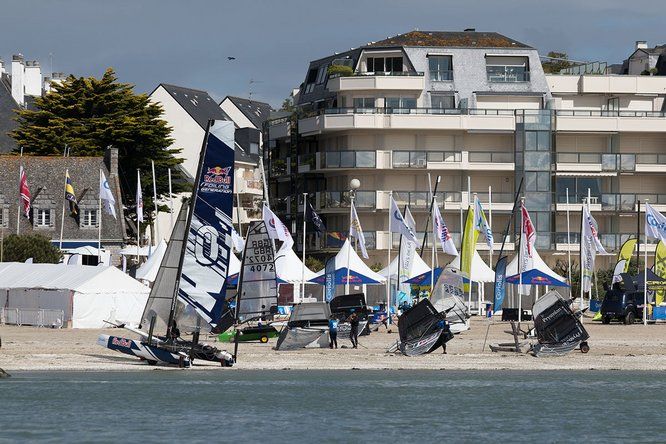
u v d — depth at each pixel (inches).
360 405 7190.0
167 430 6343.5
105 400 7185.0
